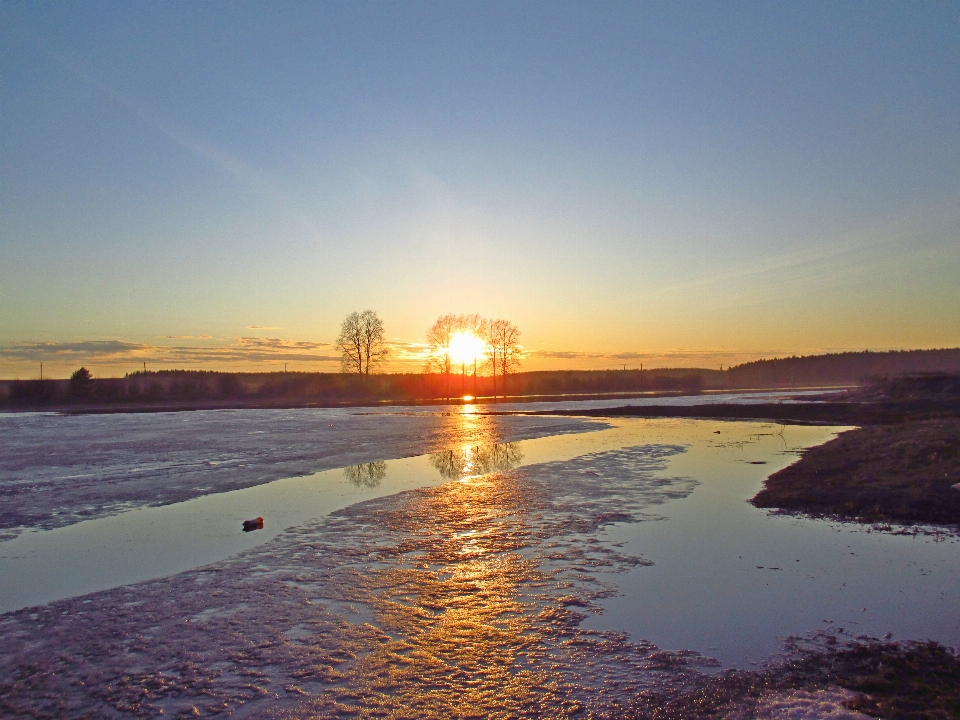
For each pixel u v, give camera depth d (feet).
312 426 136.56
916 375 212.23
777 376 570.05
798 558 37.09
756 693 21.71
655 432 121.70
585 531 44.29
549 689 22.41
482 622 28.60
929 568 34.78
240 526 46.75
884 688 21.72
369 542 42.11
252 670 24.25
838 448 82.84
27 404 232.73
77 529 46.32
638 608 29.89
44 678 23.85
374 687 22.81
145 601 31.60
